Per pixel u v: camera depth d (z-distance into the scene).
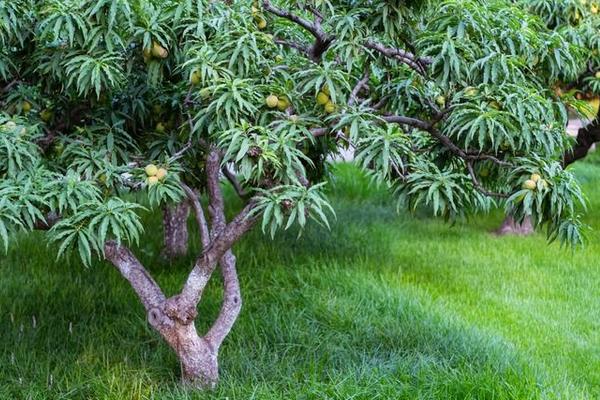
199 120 3.57
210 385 4.23
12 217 3.10
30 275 6.39
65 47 3.63
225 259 4.46
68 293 5.90
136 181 3.76
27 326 5.15
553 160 3.84
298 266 6.56
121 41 3.50
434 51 3.69
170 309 4.10
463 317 5.71
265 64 3.81
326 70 3.64
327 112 3.75
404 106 4.50
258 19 4.13
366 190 10.59
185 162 4.36
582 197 3.76
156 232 8.00
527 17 4.24
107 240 3.94
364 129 3.55
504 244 8.19
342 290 6.05
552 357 5.14
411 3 3.83
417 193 3.69
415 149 4.12
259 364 4.60
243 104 3.41
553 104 4.27
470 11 3.79
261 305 5.67
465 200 3.92
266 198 3.34
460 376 4.30
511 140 3.54
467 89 3.73
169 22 3.79
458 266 7.28
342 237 7.81
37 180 3.43
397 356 4.73
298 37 4.88
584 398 4.39
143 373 4.39
